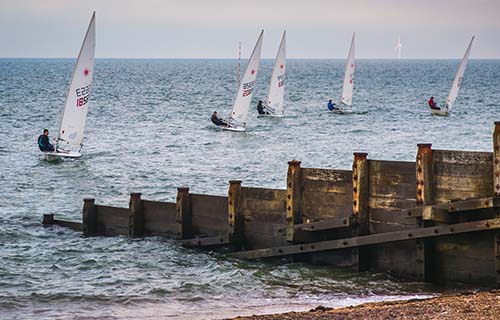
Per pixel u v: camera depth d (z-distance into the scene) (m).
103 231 99.88
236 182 87.81
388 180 78.56
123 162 179.50
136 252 92.19
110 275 84.94
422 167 75.50
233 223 87.81
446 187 75.06
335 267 83.00
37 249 95.94
